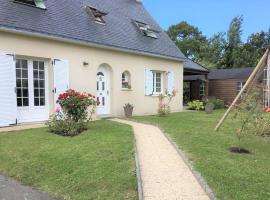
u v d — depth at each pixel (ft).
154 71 54.44
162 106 50.11
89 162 20.62
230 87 78.84
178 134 30.04
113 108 45.70
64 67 37.96
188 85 87.35
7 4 34.22
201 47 134.00
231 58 124.26
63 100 30.58
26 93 35.09
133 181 17.26
